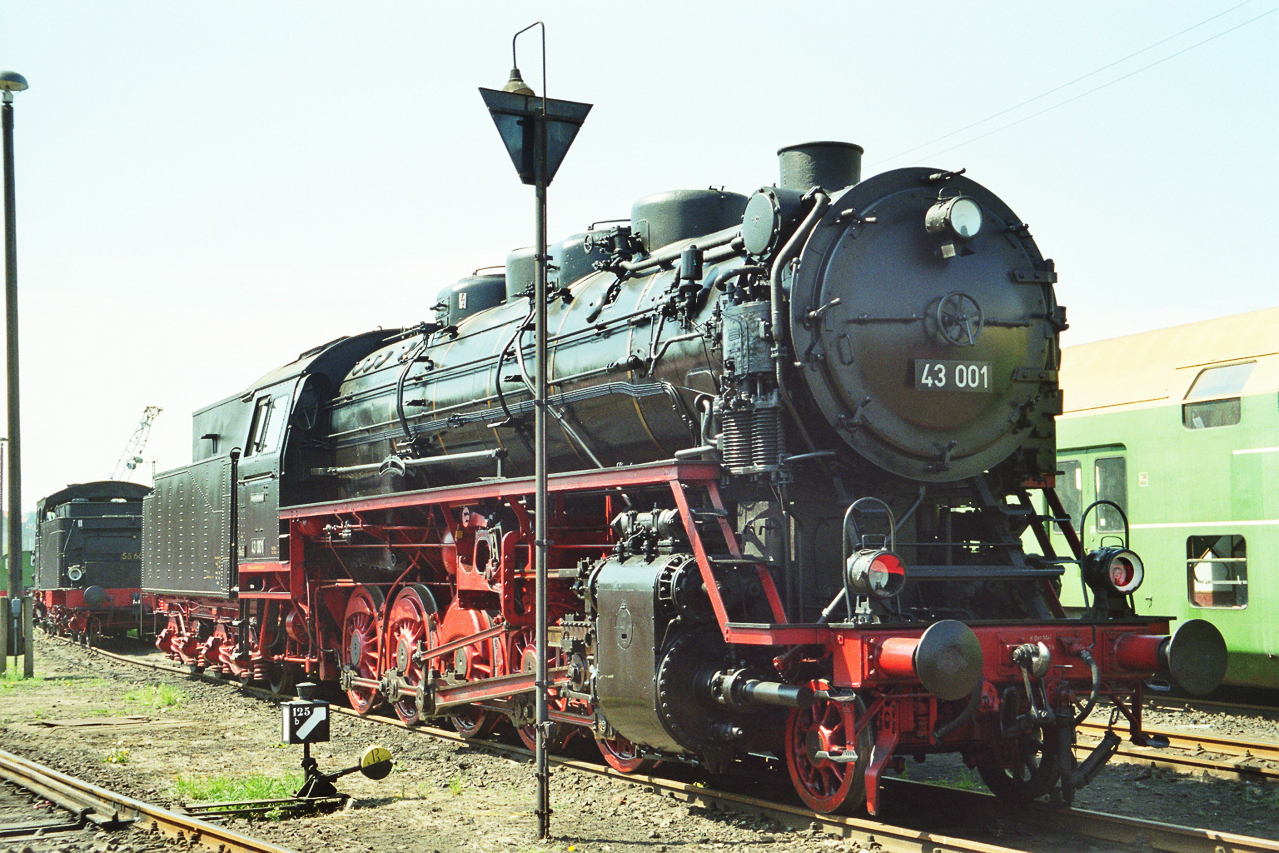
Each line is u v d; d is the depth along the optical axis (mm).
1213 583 12664
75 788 8570
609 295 9977
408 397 13070
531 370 10781
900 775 9305
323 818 7910
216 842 6992
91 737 11742
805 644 7359
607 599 8453
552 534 10141
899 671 6852
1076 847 7035
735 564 7777
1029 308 8609
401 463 12930
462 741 11102
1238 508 12320
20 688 17031
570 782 9008
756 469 7637
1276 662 11961
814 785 7648
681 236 9977
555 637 9961
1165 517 13164
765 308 7711
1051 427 8836
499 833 7398
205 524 17641
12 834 7398
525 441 11070
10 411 19453
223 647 17031
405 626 12422
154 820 7574
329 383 15508
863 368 7812
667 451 9398
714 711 7996
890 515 7387
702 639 7992
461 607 11250
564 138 7867
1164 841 6855
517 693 9945
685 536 8148
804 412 7840
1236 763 9562
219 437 18062
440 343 13055
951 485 8430
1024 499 8883
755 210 8070
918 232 8203
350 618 13844
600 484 8875
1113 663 7793
